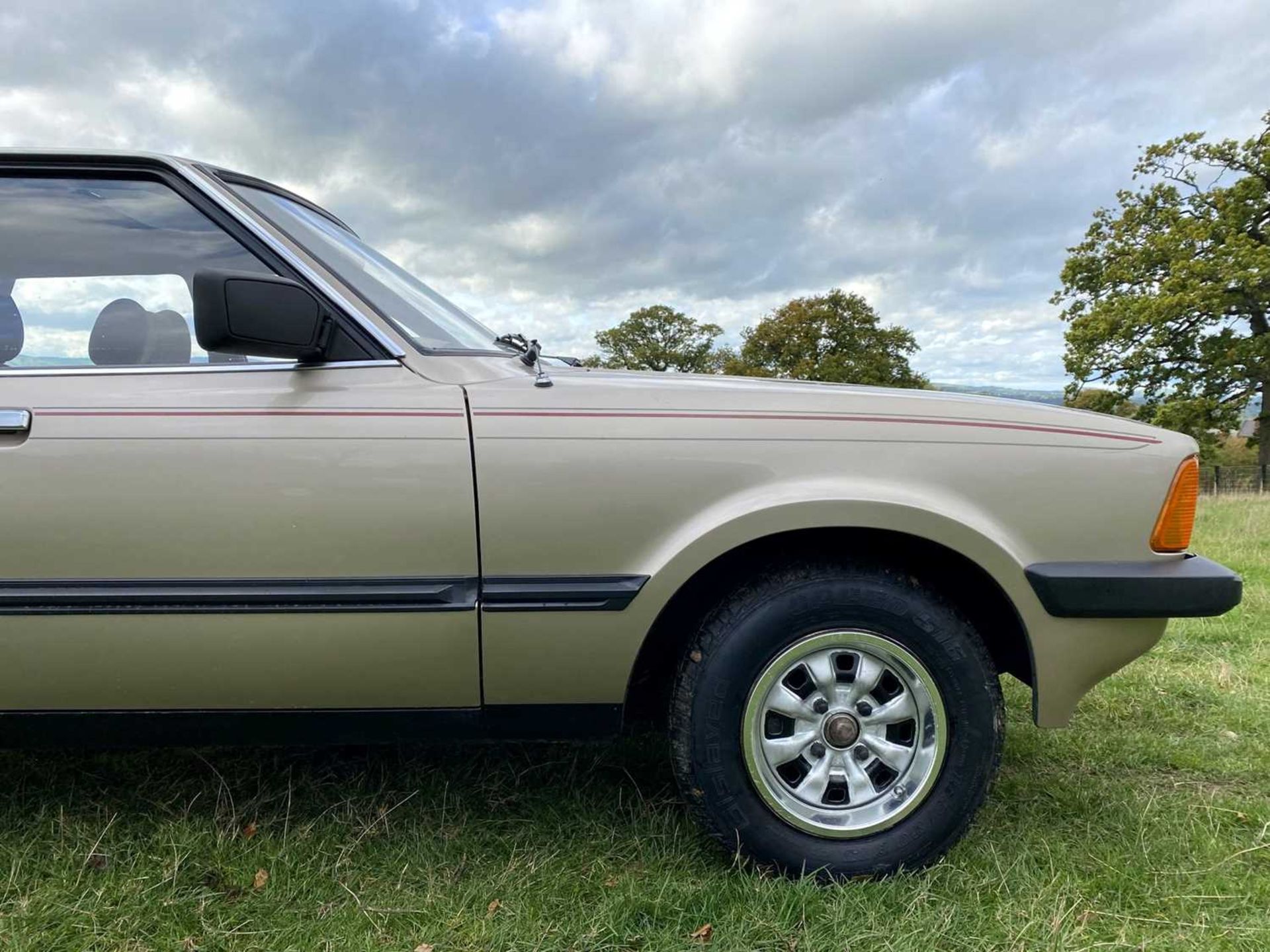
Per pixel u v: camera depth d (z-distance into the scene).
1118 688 3.29
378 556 1.76
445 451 1.76
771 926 1.71
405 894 1.86
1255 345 24.66
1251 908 1.82
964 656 1.84
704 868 1.95
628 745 2.64
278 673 1.80
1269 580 5.50
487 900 1.83
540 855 2.02
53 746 1.88
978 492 1.82
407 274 2.48
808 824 1.87
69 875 1.89
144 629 1.76
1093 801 2.32
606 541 1.78
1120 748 2.70
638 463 1.78
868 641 1.84
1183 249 25.66
